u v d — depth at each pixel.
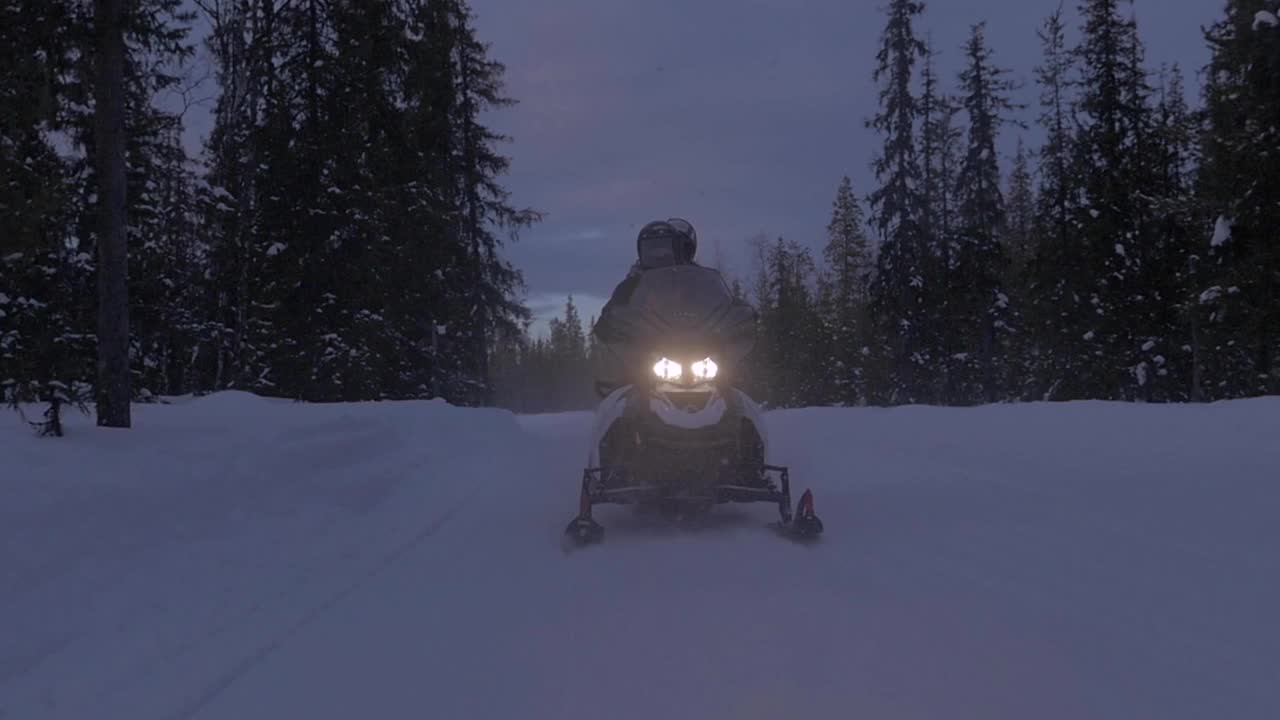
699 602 4.60
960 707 3.15
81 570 4.70
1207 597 4.22
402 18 23.08
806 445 11.54
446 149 26.83
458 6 34.75
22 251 10.23
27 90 9.87
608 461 6.62
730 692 3.38
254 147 21.16
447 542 6.37
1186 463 7.68
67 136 16.30
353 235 21.30
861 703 3.22
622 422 6.62
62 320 16.58
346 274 21.16
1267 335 23.77
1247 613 3.96
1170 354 31.05
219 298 23.81
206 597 4.74
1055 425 11.32
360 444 9.29
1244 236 22.89
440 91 26.11
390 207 23.75
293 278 20.80
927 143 40.47
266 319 22.17
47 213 10.30
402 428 11.10
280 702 3.48
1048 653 3.63
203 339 24.06
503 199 36.19
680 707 3.26
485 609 4.66
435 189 27.69
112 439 7.81
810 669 3.58
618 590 4.92
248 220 21.77
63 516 5.23
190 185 25.83
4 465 6.07
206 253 24.11
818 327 59.72
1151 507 6.18
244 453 7.81
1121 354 31.66
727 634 4.06
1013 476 7.94
